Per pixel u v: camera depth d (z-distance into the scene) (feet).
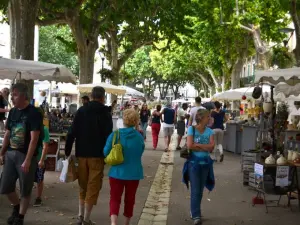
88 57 64.13
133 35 86.43
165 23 74.74
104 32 86.74
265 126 42.42
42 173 24.52
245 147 55.11
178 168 43.55
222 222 23.39
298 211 26.27
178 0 68.44
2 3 38.96
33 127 19.53
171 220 23.63
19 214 20.02
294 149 35.78
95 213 23.94
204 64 152.66
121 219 23.16
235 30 91.76
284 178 26.50
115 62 89.35
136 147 19.66
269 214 25.41
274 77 28.02
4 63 28.84
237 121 63.82
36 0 39.42
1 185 20.10
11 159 19.84
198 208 22.88
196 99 45.57
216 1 82.48
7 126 20.18
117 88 64.95
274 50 74.49
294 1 42.19
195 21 93.30
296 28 42.55
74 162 20.86
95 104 20.98
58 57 164.86
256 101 68.54
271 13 79.36
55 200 26.35
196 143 22.98
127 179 19.42
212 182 23.53
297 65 42.78
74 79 34.09
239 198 29.63
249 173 32.89
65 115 60.03
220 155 49.29
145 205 26.68
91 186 20.57
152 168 42.96
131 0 57.98
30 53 39.22
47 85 104.22
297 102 57.36
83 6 67.67
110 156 19.24
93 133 20.67
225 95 70.08
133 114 19.83
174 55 156.15
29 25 39.06
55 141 37.29
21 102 19.63
